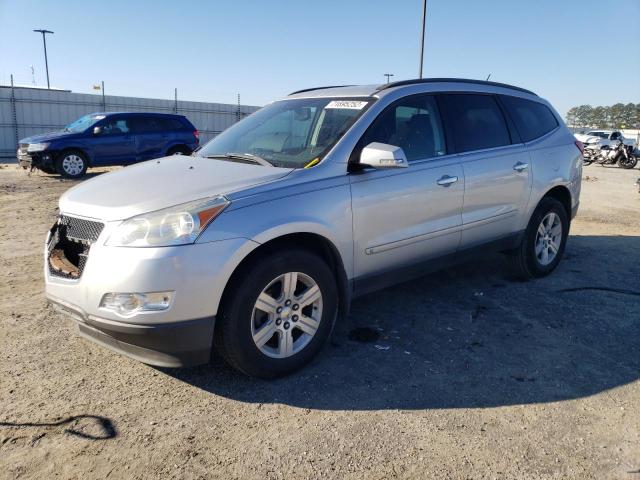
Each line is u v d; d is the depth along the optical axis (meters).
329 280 3.44
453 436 2.75
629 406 3.05
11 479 2.41
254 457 2.58
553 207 5.20
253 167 3.54
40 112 25.78
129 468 2.50
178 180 3.37
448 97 4.42
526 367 3.50
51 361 3.50
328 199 3.39
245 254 2.99
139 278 2.80
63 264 3.19
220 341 3.11
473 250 4.54
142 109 28.44
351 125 3.71
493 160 4.54
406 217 3.87
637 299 4.76
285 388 3.22
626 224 8.35
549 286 5.10
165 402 3.06
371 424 2.85
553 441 2.72
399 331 4.06
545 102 5.52
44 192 11.25
